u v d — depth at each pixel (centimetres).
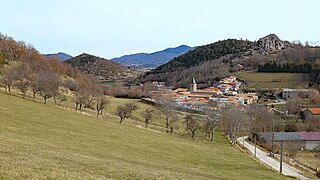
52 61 19850
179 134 10694
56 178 2348
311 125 14088
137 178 3067
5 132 4669
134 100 17712
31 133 5172
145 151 6034
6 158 2692
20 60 17250
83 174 2716
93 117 9225
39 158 3130
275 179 5669
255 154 9212
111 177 2900
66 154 3869
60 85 14325
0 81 11038
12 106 7350
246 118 11669
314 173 7781
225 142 10575
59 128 6300
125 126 8919
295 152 10456
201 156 6844
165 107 12719
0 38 18925
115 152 5253
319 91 19612
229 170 5806
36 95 11462
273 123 13900
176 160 5850
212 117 11500
